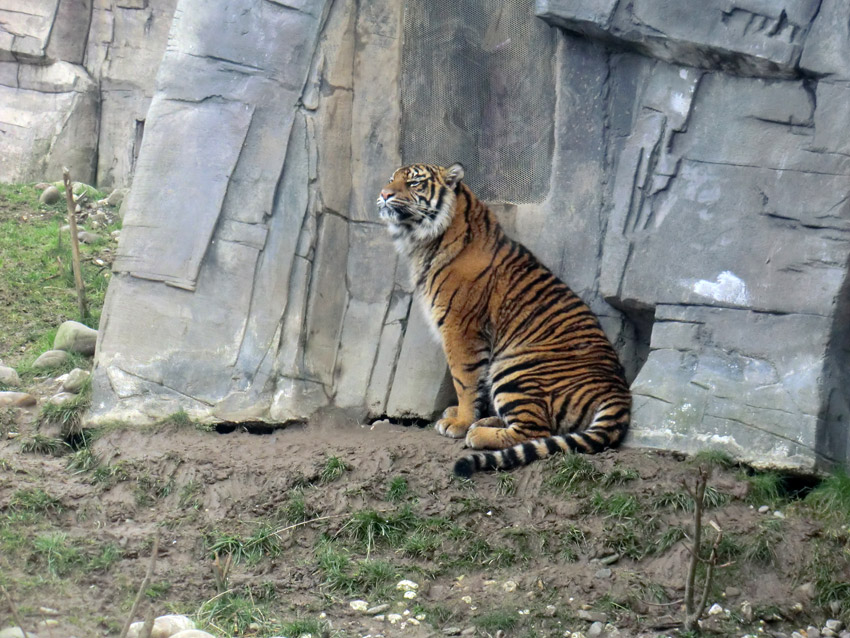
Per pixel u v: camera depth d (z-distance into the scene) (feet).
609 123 37.52
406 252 37.83
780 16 33.27
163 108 40.32
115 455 35.06
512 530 30.45
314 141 38.91
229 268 38.75
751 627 27.22
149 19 66.44
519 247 37.47
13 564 27.99
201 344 38.47
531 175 39.42
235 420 37.45
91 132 67.72
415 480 33.04
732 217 34.68
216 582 27.76
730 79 35.09
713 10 34.24
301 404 37.81
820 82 33.06
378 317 39.50
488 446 34.42
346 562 29.50
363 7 39.58
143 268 39.40
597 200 37.68
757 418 32.83
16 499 31.35
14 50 67.41
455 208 37.04
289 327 38.24
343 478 33.27
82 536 30.04
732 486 31.68
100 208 61.46
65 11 67.15
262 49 39.47
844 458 32.48
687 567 28.94
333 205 39.19
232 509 32.24
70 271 51.62
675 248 35.63
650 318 37.11
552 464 32.71
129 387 38.22
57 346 44.32
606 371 35.45
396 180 36.88
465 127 40.09
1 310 48.14
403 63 39.96
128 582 27.81
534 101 39.14
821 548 29.27
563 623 27.09
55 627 24.93
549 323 36.14
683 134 35.91
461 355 36.68
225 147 39.32
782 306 33.32
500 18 39.42
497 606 27.73
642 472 32.35
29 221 58.29
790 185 33.60
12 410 38.19
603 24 35.81
